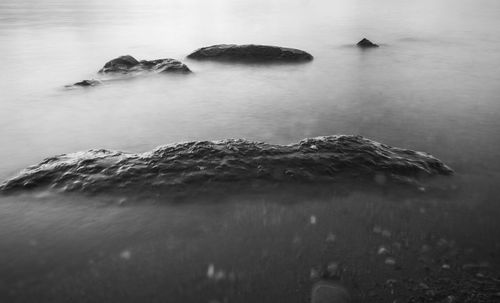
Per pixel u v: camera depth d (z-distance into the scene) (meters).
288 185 4.94
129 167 5.20
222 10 39.78
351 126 7.87
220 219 4.32
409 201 4.74
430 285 3.41
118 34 22.78
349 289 3.36
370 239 4.02
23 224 4.27
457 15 31.80
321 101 9.78
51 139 7.30
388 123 8.02
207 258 3.73
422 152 6.08
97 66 14.07
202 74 12.91
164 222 4.28
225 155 5.43
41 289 3.39
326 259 3.72
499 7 37.84
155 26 26.66
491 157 6.23
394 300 3.25
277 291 3.34
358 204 4.64
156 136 7.45
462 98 9.88
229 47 15.75
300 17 32.50
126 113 8.88
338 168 5.29
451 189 5.07
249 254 3.79
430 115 8.51
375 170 5.31
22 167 6.10
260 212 4.45
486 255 3.80
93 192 4.79
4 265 3.68
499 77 12.16
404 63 14.59
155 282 3.44
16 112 8.94
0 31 22.56
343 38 20.98
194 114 8.80
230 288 3.37
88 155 5.72
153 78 12.15
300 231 4.13
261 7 43.62
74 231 4.14
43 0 48.59
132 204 4.58
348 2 50.28
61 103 9.63
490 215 4.48
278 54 15.27
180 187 4.84
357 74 12.91
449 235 4.10
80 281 3.47
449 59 15.19
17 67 13.82
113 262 3.70
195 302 3.23
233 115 8.72
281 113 8.83
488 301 3.22
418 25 26.02
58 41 19.69
